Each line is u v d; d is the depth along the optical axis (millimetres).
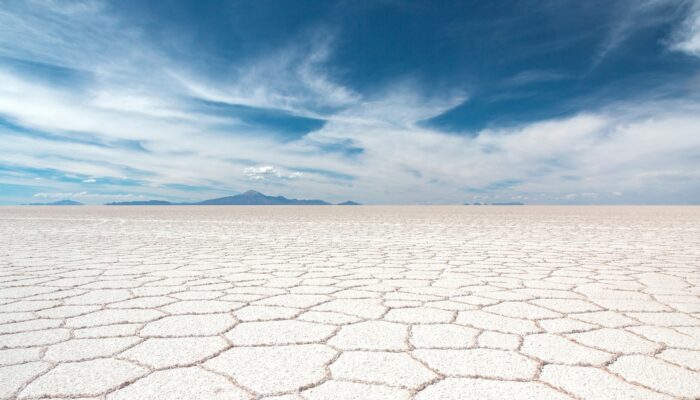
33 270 3303
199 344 1581
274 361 1410
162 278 2957
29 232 7371
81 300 2297
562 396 1155
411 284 2748
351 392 1177
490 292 2504
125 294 2447
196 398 1142
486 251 4543
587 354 1477
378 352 1495
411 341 1616
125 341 1618
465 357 1445
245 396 1152
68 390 1191
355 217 13539
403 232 7289
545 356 1455
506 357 1445
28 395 1161
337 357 1448
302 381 1250
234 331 1742
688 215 14586
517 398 1142
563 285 2715
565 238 6090
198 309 2104
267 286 2680
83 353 1486
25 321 1892
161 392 1179
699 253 4355
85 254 4305
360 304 2207
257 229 8078
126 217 13773
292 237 6324
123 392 1180
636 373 1312
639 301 2277
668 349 1528
